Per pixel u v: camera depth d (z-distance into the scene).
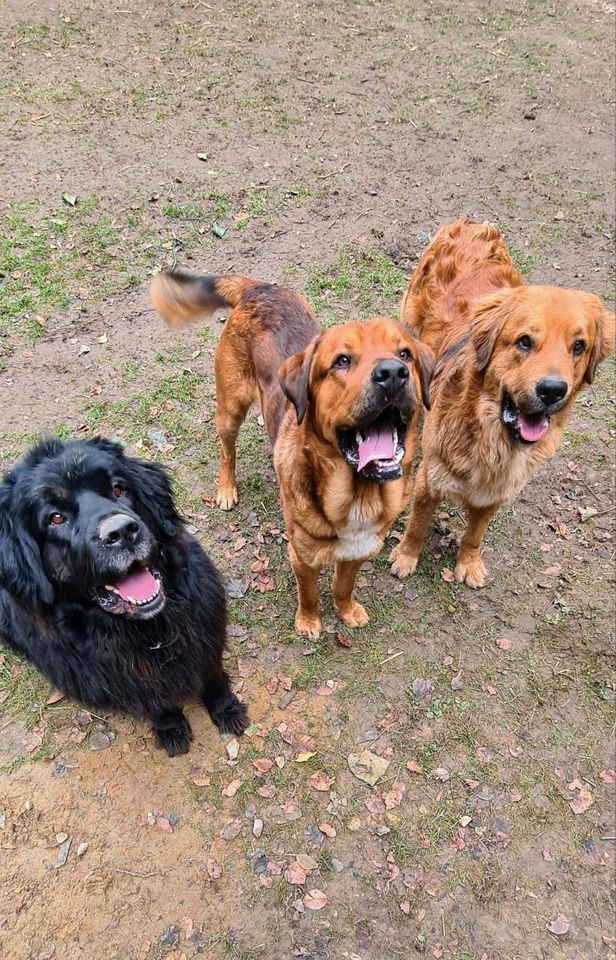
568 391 0.90
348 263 1.85
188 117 2.38
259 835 0.91
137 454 1.37
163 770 0.96
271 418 1.08
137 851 0.89
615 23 3.36
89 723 1.00
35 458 0.77
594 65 2.98
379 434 0.83
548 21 3.33
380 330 0.83
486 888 0.88
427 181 2.22
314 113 2.49
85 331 1.60
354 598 1.20
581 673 1.10
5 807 0.92
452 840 0.92
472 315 1.04
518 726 1.04
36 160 2.08
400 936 0.84
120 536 0.71
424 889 0.88
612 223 2.09
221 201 2.02
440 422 1.09
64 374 1.50
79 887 0.86
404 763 0.99
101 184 2.03
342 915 0.85
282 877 0.88
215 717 1.00
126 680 0.85
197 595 0.91
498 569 1.25
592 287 1.85
